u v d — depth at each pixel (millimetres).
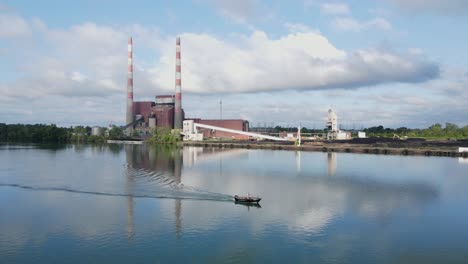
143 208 80000
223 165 163125
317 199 91562
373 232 66438
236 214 76062
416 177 130250
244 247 58812
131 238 62344
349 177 129750
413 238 63844
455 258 55938
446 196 96750
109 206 81625
